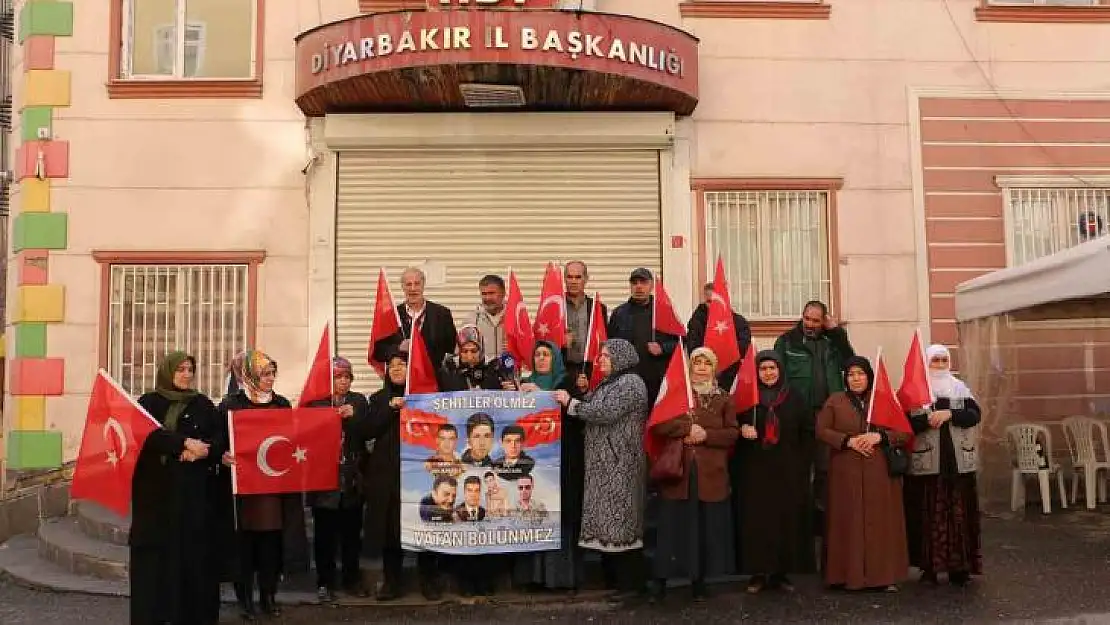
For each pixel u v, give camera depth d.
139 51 10.27
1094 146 10.54
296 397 9.86
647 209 10.14
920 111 10.45
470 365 6.61
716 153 10.23
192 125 10.09
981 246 10.38
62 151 9.98
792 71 10.37
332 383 6.42
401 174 10.08
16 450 9.71
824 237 10.32
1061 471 9.37
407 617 6.16
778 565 6.38
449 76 9.11
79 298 9.89
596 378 6.52
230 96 10.11
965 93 10.48
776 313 10.22
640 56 9.23
